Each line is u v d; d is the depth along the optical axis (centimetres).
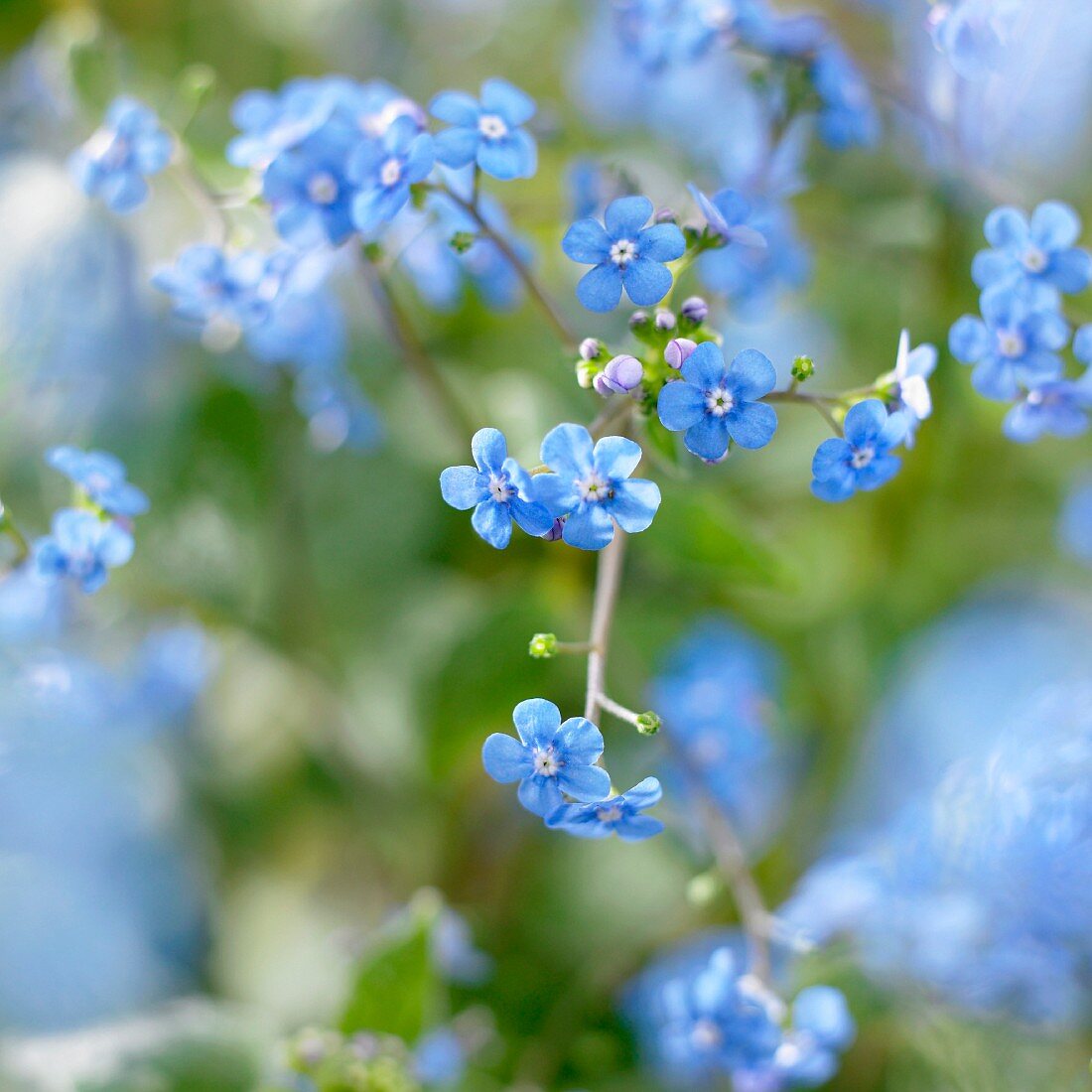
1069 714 29
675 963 32
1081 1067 29
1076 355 27
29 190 32
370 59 38
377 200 27
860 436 27
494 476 26
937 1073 30
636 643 32
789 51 30
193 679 32
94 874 32
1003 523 34
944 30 29
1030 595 34
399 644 32
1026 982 29
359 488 33
